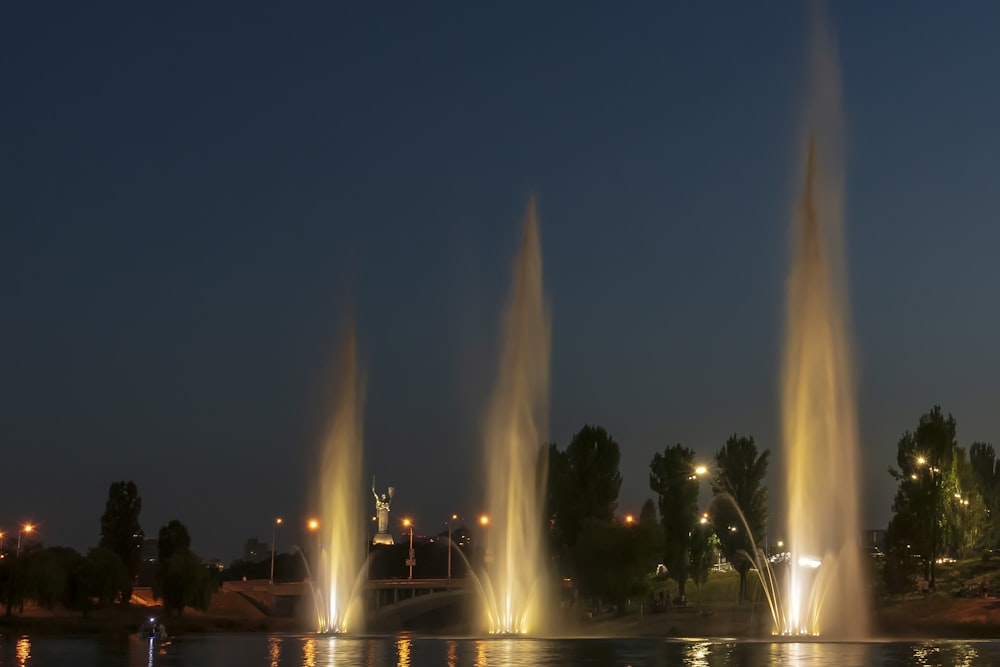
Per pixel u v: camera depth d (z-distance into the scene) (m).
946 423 145.12
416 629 151.62
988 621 92.50
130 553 184.12
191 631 143.38
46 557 143.50
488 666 65.00
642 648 80.12
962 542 147.88
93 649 88.06
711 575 156.00
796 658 67.62
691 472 139.00
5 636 115.12
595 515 146.12
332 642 99.25
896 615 98.19
